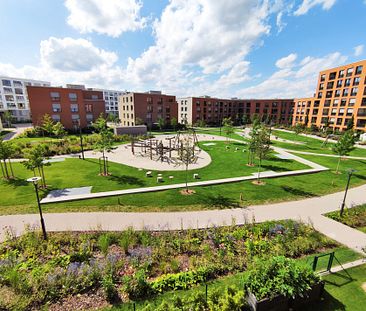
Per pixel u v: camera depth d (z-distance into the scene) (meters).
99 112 65.44
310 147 40.84
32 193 16.91
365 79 51.34
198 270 8.17
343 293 7.48
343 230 12.02
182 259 9.34
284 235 11.19
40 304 6.95
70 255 9.29
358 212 14.06
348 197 16.83
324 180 21.05
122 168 25.22
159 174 22.52
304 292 6.69
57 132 42.34
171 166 26.47
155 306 6.86
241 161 29.28
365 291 7.57
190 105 90.38
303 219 13.20
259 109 100.62
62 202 15.34
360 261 9.27
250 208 14.63
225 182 19.83
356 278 8.20
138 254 9.31
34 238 10.37
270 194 17.19
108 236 10.66
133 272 8.43
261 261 7.66
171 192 17.39
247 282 6.92
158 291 7.47
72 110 57.19
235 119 100.81
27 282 7.42
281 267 7.12
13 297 7.04
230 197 16.47
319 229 12.09
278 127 78.38
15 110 86.38
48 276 7.72
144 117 72.62
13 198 15.90
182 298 6.79
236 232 11.16
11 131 56.16
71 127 57.50
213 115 97.00
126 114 76.25
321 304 7.03
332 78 61.78
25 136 44.84
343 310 6.80
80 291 7.44
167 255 9.56
